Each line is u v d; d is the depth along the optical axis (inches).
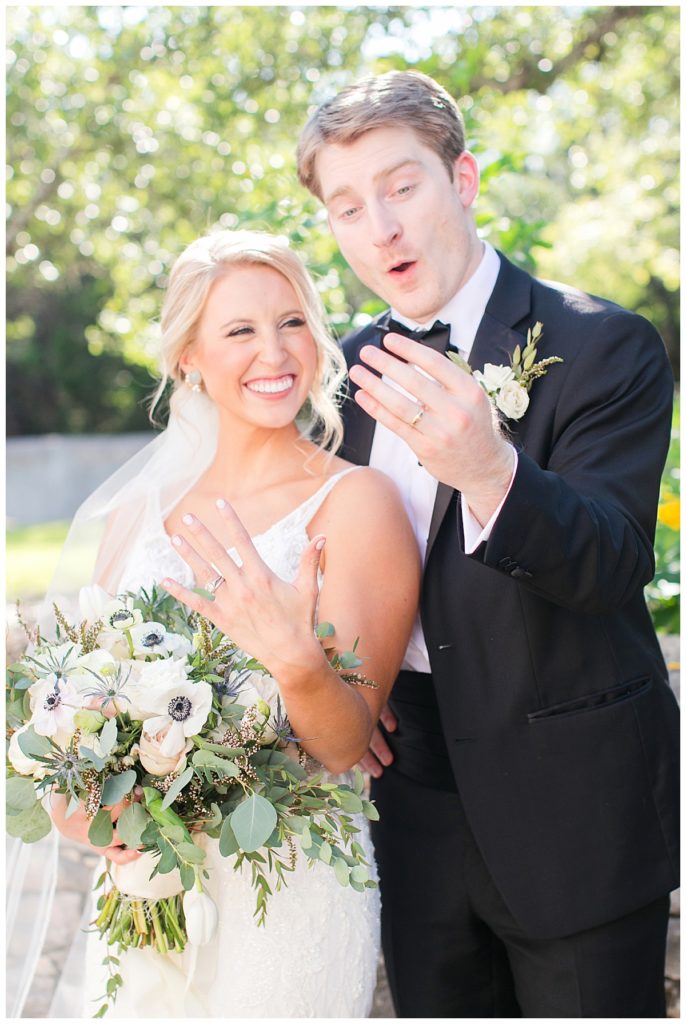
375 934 70.8
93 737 59.0
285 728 63.4
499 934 77.4
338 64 229.8
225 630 58.1
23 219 264.8
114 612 64.7
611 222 342.0
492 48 240.7
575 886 70.2
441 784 79.0
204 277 74.0
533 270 133.9
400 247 75.0
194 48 234.1
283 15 229.5
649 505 66.5
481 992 81.5
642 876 70.3
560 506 58.4
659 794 71.6
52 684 60.3
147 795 59.2
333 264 127.6
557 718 70.4
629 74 288.7
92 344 297.4
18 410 755.4
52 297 722.2
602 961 70.8
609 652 71.6
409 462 78.2
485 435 54.4
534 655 70.1
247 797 58.5
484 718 71.8
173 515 79.8
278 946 65.9
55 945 110.5
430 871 80.2
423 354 53.4
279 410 75.2
